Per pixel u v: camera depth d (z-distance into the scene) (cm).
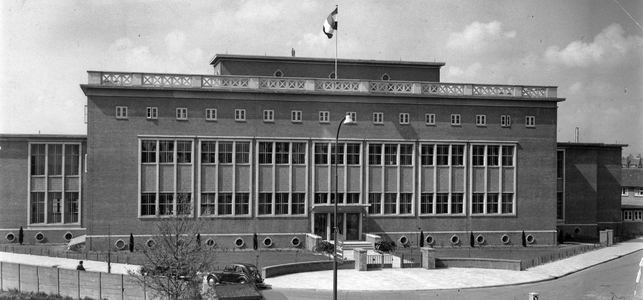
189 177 5800
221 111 5884
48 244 6188
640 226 7944
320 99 6078
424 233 6266
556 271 4900
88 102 5612
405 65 6800
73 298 4159
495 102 6438
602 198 7562
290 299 3781
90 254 5384
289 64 6562
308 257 5372
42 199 6275
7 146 6216
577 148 7250
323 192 6078
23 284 4419
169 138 5756
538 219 6519
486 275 4700
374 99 6184
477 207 6406
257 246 5894
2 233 6228
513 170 6475
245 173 5928
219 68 6525
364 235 6103
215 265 4816
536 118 6538
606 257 5669
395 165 6231
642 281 4503
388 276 4603
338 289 4094
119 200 5638
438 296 3988
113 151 5644
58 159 6300
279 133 5994
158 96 5747
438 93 6325
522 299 3906
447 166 6334
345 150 6112
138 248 5450
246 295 3008
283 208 6009
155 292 3816
